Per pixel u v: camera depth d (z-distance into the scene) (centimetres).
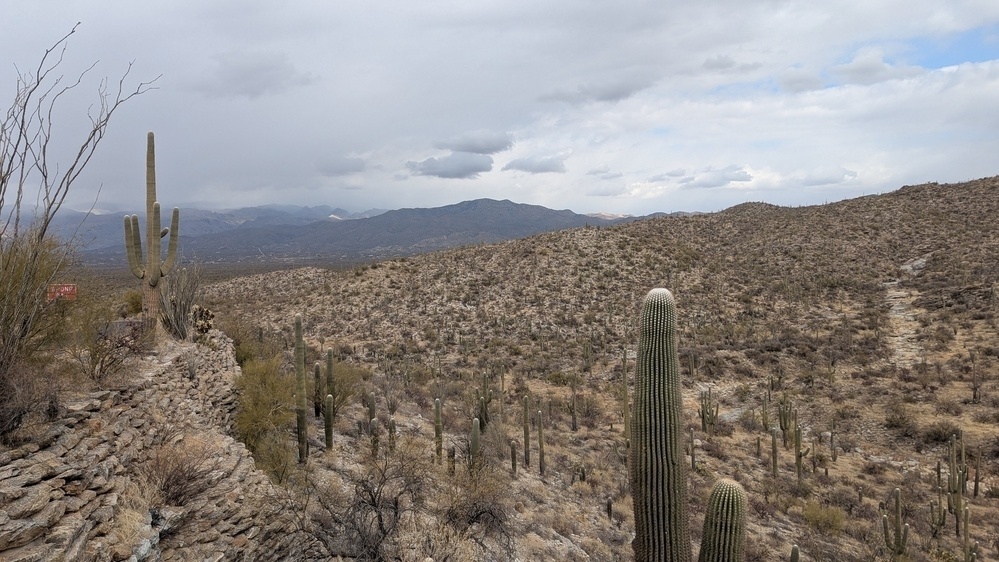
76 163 502
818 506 1841
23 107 456
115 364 737
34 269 511
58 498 451
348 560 769
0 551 381
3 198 461
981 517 1909
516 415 2647
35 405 503
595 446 2359
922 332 3622
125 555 480
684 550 668
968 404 2642
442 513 1061
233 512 662
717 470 2259
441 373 3284
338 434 1433
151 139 1143
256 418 1077
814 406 2931
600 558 1301
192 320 1385
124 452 602
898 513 1565
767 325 4294
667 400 659
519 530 1256
